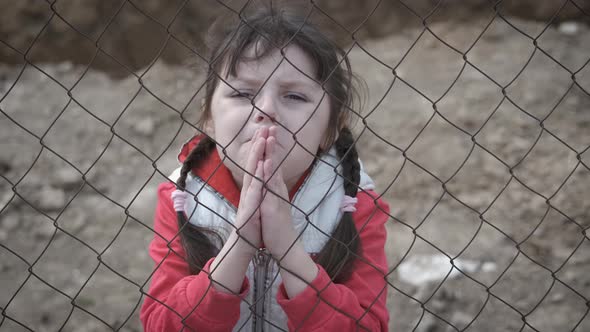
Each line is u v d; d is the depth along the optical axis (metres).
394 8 5.70
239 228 1.43
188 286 1.53
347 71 1.75
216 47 1.68
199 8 5.20
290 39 1.44
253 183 1.47
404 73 5.11
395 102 4.73
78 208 3.79
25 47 5.05
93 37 5.09
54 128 4.46
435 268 3.23
